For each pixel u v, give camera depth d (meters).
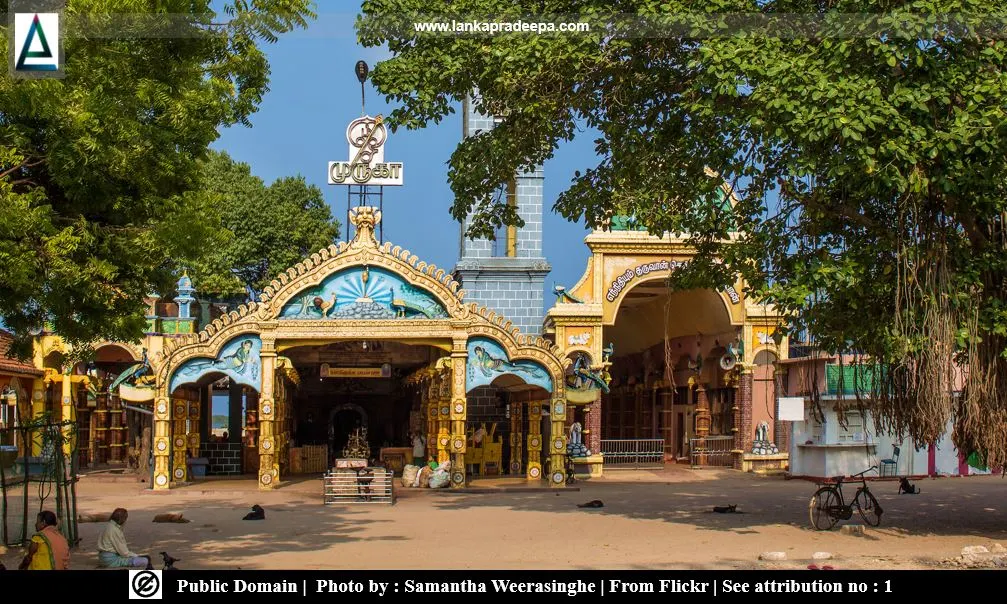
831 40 17.97
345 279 31.27
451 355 31.39
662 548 18.44
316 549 18.28
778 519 23.33
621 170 21.75
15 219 13.84
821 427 35.22
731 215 21.97
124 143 15.24
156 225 15.84
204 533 20.73
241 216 49.09
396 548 18.41
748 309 39.25
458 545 18.84
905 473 35.56
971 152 17.09
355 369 38.03
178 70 16.27
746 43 18.03
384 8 20.47
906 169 17.75
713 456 41.00
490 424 39.28
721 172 20.12
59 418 36.78
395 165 33.91
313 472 39.44
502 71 19.94
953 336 18.62
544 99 20.98
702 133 20.22
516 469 36.44
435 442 35.53
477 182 22.28
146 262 16.06
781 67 17.44
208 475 37.62
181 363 30.94
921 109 17.00
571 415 38.06
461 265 39.12
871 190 17.73
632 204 22.42
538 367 31.89
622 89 21.20
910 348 18.44
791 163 17.94
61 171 14.77
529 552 17.88
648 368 49.16
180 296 37.28
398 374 47.94
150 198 16.09
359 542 19.28
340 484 27.50
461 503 27.58
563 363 31.84
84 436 41.41
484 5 20.33
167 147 16.22
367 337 31.06
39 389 35.53
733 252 22.67
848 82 17.19
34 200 14.83
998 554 16.86
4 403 37.03
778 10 19.03
